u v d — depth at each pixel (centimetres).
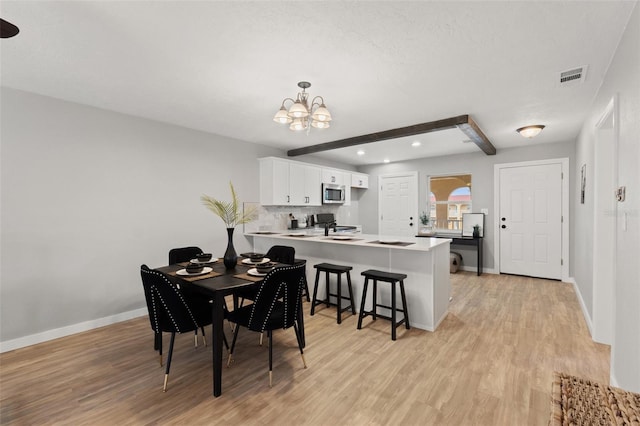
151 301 213
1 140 264
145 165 357
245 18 171
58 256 294
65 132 298
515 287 457
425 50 206
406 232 666
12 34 146
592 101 299
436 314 308
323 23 176
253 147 488
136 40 194
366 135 435
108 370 232
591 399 106
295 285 220
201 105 314
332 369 230
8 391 205
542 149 504
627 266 174
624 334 178
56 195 293
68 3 158
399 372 225
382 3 158
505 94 283
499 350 258
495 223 550
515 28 181
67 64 226
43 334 284
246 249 472
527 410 181
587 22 176
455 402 190
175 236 384
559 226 493
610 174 275
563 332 293
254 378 219
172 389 206
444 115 343
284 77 247
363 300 306
